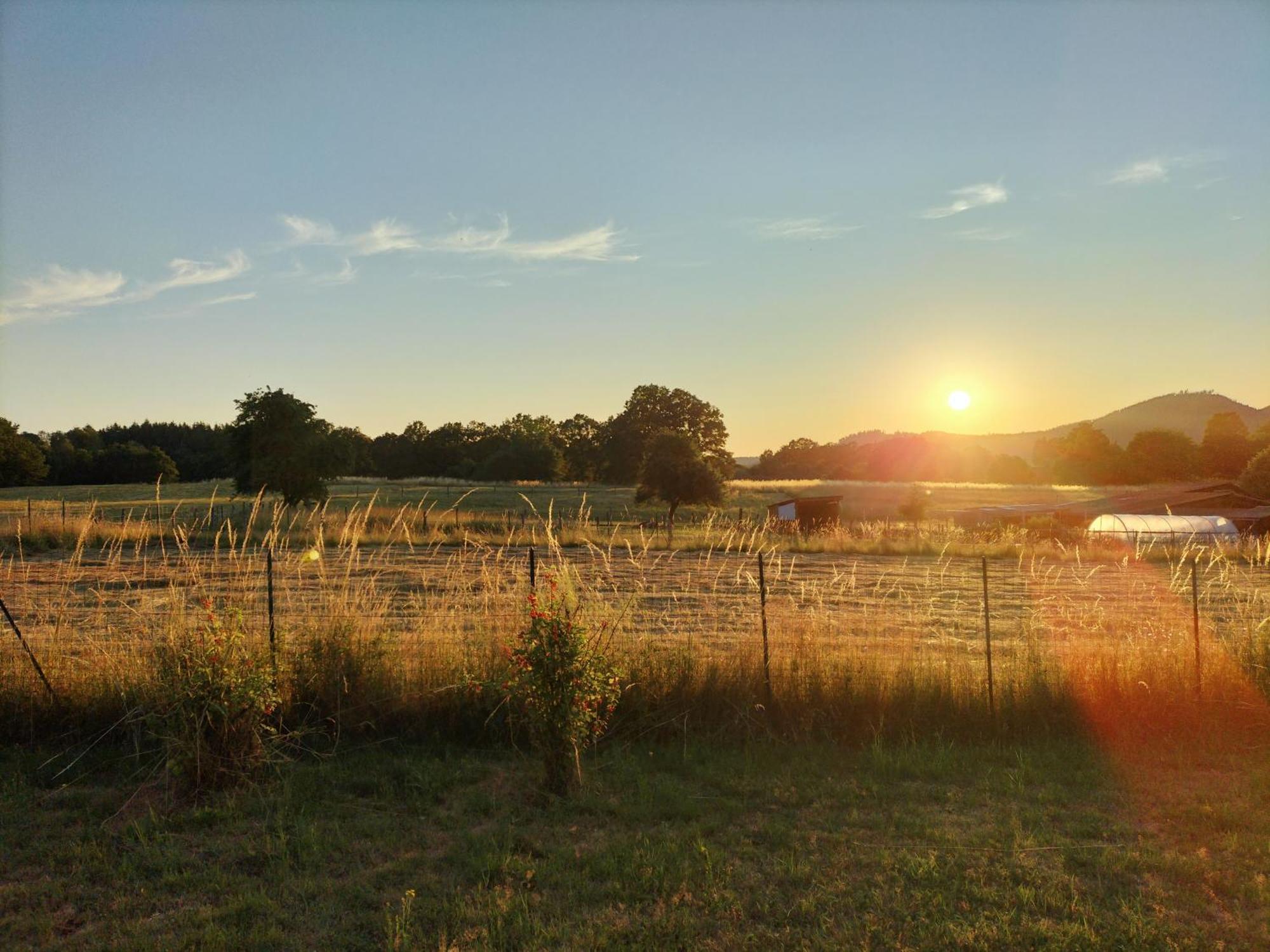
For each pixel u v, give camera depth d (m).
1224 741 8.47
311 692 8.36
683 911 5.16
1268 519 42.34
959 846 6.11
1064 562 28.70
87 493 71.00
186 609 8.98
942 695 8.72
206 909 5.20
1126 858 5.89
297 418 42.44
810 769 7.70
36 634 9.23
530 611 7.73
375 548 24.72
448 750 7.93
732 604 14.34
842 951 4.75
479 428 140.88
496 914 5.08
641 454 92.94
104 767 7.55
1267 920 5.14
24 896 5.35
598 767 7.66
